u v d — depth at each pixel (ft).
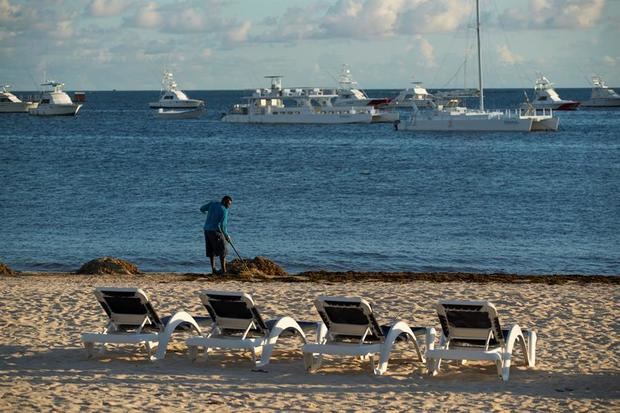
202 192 469.98
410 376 108.17
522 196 448.24
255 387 101.96
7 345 122.31
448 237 312.91
